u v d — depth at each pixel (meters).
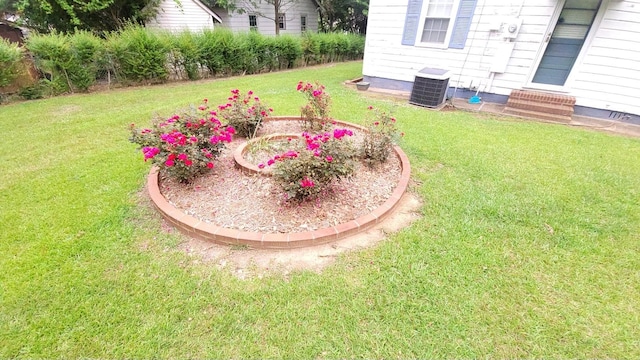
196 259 2.28
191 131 3.16
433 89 6.33
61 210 2.80
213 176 3.23
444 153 4.10
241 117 4.11
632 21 5.16
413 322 1.83
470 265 2.25
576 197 3.14
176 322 1.82
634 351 1.69
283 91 7.61
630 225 2.73
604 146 4.51
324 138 2.75
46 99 6.74
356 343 1.71
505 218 2.79
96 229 2.56
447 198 3.08
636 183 3.46
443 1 6.59
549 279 2.14
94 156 3.89
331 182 2.97
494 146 4.40
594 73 5.72
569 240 2.52
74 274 2.11
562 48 5.92
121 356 1.64
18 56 6.51
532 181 3.45
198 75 9.48
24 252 2.29
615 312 1.91
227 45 9.76
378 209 2.74
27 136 4.52
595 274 2.19
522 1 5.83
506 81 6.56
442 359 1.64
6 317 1.81
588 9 5.45
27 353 1.63
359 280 2.12
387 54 7.82
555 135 4.92
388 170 3.55
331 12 19.16
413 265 2.24
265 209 2.72
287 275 2.15
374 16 7.61
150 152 2.64
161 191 3.01
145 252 2.33
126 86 8.19
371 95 7.47
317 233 2.41
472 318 1.86
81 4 9.12
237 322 1.82
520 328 1.80
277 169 2.52
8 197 2.99
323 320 1.84
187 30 9.22
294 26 18.95
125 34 7.87
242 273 2.16
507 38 6.18
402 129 4.96
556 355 1.66
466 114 6.05
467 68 6.88
